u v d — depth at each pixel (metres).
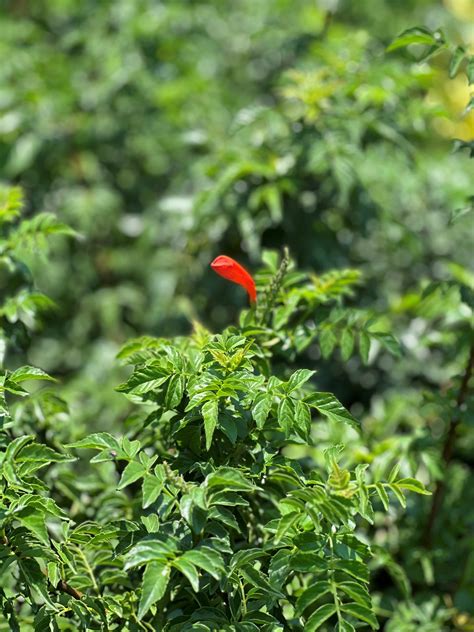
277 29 5.20
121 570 2.39
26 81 5.28
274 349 2.78
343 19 6.12
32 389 4.42
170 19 5.44
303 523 2.13
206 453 2.31
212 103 5.48
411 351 4.08
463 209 3.02
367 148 3.95
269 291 2.62
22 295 2.93
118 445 2.17
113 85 5.23
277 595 2.10
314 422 3.49
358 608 2.00
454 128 5.95
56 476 2.95
